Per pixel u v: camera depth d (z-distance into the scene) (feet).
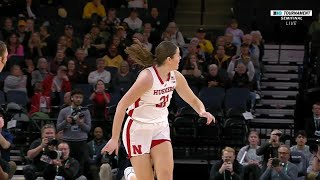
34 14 84.94
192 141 63.72
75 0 87.51
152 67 28.99
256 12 92.22
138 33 75.31
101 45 74.95
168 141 29.53
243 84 68.85
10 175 53.57
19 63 72.02
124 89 67.05
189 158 64.28
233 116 63.93
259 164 56.13
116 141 28.25
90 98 64.44
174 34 77.36
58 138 57.21
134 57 29.14
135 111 29.30
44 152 52.65
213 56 73.51
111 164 57.11
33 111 65.46
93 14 81.20
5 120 59.93
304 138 57.11
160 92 29.01
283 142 61.36
